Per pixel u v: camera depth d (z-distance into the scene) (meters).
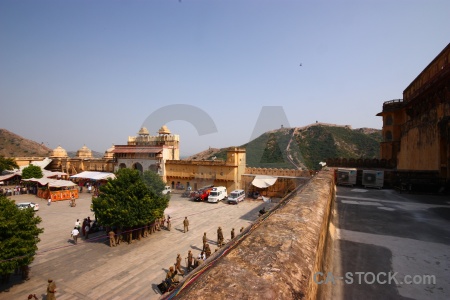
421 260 4.43
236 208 27.52
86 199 32.53
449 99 14.17
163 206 17.53
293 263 1.87
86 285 11.69
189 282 1.70
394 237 5.69
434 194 12.54
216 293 1.34
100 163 44.47
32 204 25.81
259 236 2.42
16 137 119.19
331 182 8.65
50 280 9.98
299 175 30.06
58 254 15.20
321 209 4.01
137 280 12.19
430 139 16.94
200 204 28.84
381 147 31.31
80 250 15.85
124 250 15.91
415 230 6.24
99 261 14.28
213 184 34.16
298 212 3.50
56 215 24.56
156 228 19.78
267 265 1.75
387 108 30.27
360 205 9.62
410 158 21.92
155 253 15.51
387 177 15.97
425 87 16.78
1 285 11.53
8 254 10.71
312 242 2.44
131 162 32.19
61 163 50.88
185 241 17.69
